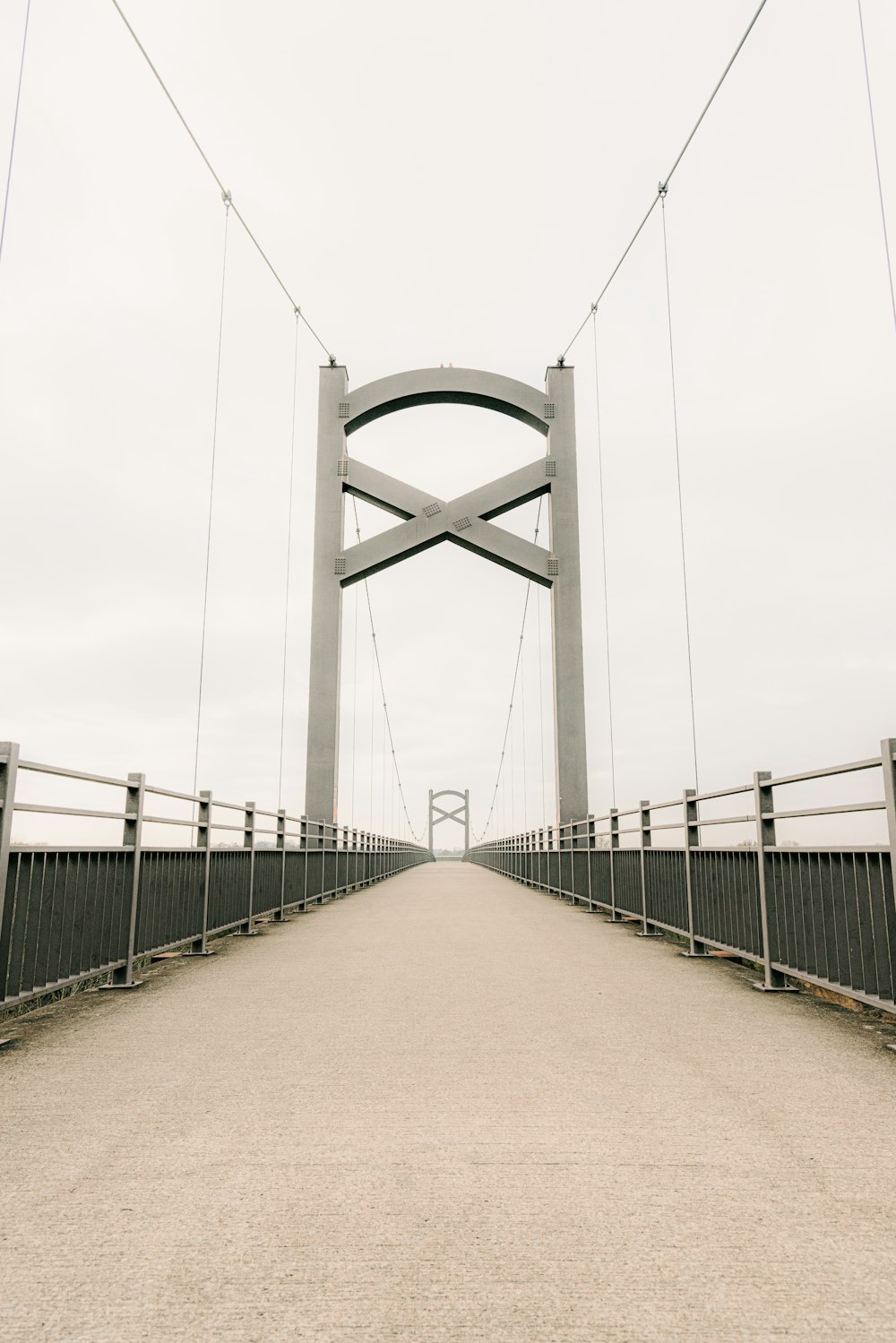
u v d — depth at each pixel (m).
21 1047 3.51
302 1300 1.56
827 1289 1.58
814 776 4.08
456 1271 1.66
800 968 4.32
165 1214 1.91
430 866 45.62
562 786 20.95
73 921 4.17
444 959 6.10
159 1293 1.58
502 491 22.78
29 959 3.67
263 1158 2.25
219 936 7.71
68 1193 2.03
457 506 22.58
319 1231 1.83
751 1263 1.68
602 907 10.12
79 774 4.12
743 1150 2.29
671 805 6.81
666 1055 3.32
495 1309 1.52
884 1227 1.83
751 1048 3.43
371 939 7.44
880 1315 1.50
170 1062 3.26
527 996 4.59
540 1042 3.55
